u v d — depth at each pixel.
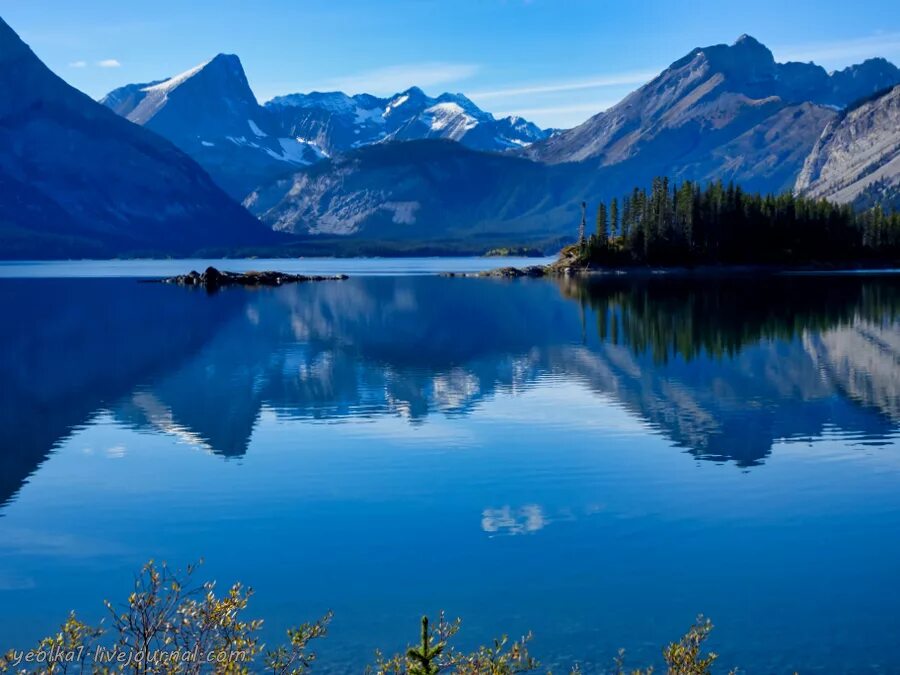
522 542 35.75
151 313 146.25
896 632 27.73
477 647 27.16
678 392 66.94
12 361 90.00
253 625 22.27
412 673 19.52
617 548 34.94
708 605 29.84
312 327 121.94
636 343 96.06
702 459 47.59
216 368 84.12
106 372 82.38
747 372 75.31
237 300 176.12
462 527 37.53
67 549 36.03
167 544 36.41
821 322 111.75
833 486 42.47
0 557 35.25
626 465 46.56
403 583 31.98
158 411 63.56
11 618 29.86
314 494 42.56
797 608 29.53
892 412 58.53
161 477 46.16
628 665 25.97
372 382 74.56
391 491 42.75
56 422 60.28
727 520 37.94
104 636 27.75
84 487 44.56
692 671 22.59
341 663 26.34
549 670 25.73
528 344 98.38
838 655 26.41
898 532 36.25
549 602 30.25
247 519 39.16
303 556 34.69
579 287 198.88
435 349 96.25
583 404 62.97
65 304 166.62
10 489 44.38
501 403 64.06
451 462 47.78
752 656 26.45
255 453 50.78
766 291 170.50
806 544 35.09
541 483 43.66
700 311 130.25
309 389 71.75
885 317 116.88
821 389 67.00
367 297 182.38
